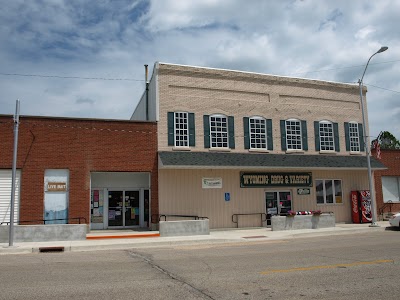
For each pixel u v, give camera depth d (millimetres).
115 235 19422
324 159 26047
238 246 16516
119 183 22984
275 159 24453
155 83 23172
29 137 20562
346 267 10484
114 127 21953
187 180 22844
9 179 20203
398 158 29812
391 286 8297
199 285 8562
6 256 14125
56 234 18031
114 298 7488
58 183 20859
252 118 25172
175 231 19922
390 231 22047
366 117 29172
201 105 23875
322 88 27703
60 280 9266
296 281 8844
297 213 23234
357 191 26891
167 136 22844
